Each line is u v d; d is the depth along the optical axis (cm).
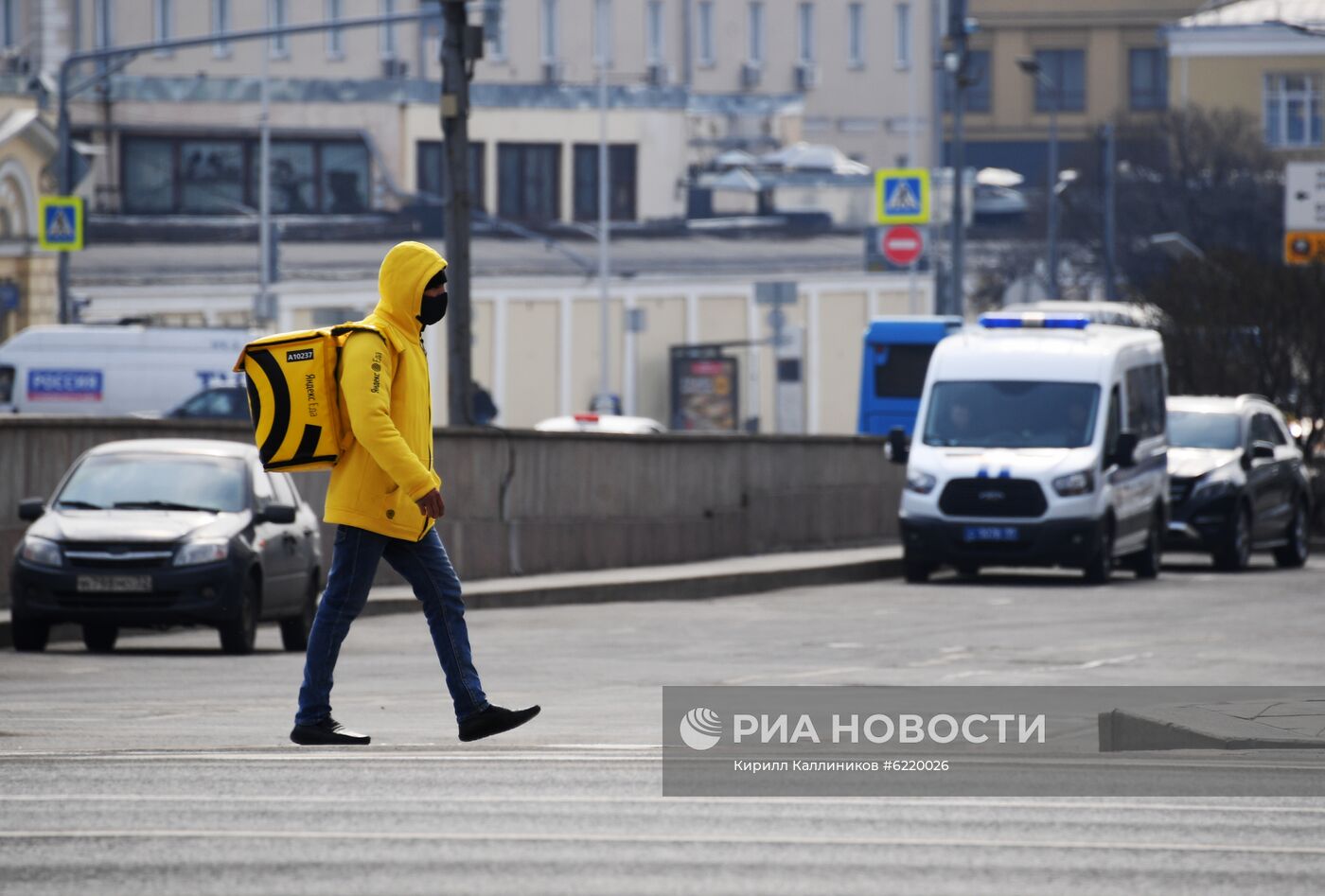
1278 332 10881
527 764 2831
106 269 18462
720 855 2162
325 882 2020
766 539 9350
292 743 3056
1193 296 11031
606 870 2086
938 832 2306
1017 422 8112
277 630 6606
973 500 8006
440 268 2970
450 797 2523
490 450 7738
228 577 5400
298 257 19950
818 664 5047
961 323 11988
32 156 17812
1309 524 9681
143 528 5431
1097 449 8006
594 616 6750
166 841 2214
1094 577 8038
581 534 8188
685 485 8856
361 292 19825
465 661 3023
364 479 2953
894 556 8981
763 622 6488
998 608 6931
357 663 5078
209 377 13750
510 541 7812
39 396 13725
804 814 2417
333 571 2998
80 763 2811
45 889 1988
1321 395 10900
